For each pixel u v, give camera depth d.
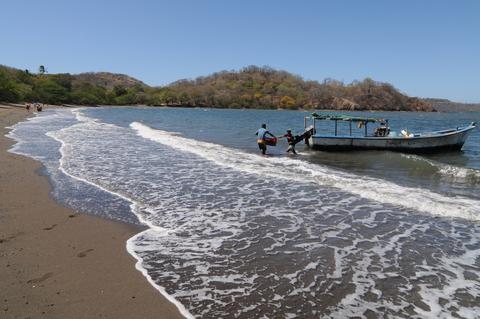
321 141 22.50
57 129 32.97
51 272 6.28
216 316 5.09
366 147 22.20
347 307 5.38
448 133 22.53
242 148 23.59
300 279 6.20
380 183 13.27
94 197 11.03
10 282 5.90
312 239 7.97
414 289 5.93
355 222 9.05
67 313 5.07
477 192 12.08
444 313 5.27
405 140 21.98
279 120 64.12
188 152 20.77
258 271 6.48
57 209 9.77
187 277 6.22
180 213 9.68
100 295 5.58
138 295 5.61
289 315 5.15
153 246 7.52
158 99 166.50
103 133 31.14
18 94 88.94
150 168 15.80
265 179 13.84
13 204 10.08
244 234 8.23
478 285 6.07
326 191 12.05
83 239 7.80
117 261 6.77
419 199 10.99
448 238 8.07
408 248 7.53
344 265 6.75
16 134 27.22
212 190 12.13
